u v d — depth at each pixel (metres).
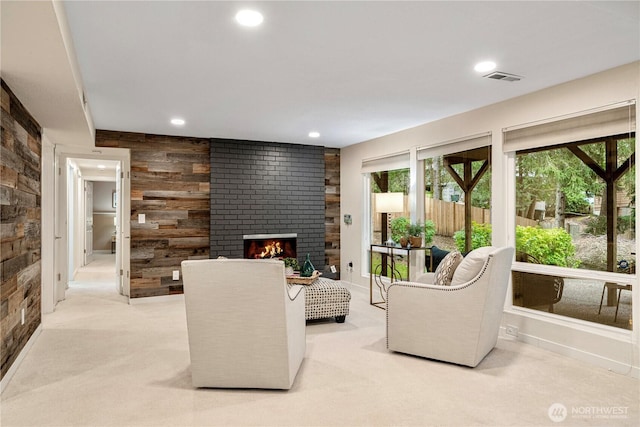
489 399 2.62
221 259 2.70
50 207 5.00
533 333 3.74
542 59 3.02
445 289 3.22
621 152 3.27
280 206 6.40
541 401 2.60
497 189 4.14
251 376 2.71
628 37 2.64
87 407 2.50
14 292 3.12
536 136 3.79
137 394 2.68
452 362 3.20
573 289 3.57
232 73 3.29
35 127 3.89
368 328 4.25
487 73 3.30
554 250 3.75
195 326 2.70
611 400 2.62
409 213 5.45
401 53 2.90
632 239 3.21
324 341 3.81
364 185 6.42
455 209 4.83
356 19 2.39
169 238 5.76
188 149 5.88
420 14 2.33
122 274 6.12
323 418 2.36
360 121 4.96
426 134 5.07
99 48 2.79
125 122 4.98
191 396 2.65
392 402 2.57
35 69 2.58
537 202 3.89
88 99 3.99
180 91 3.76
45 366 3.18
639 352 2.99
